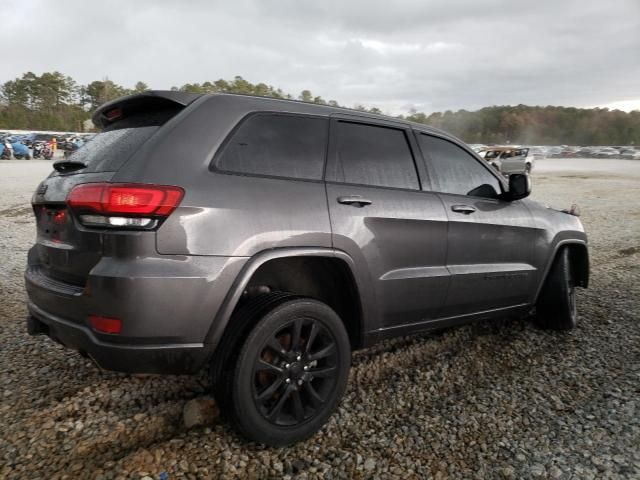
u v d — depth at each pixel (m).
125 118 2.64
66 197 2.23
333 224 2.49
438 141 3.28
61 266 2.29
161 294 2.00
